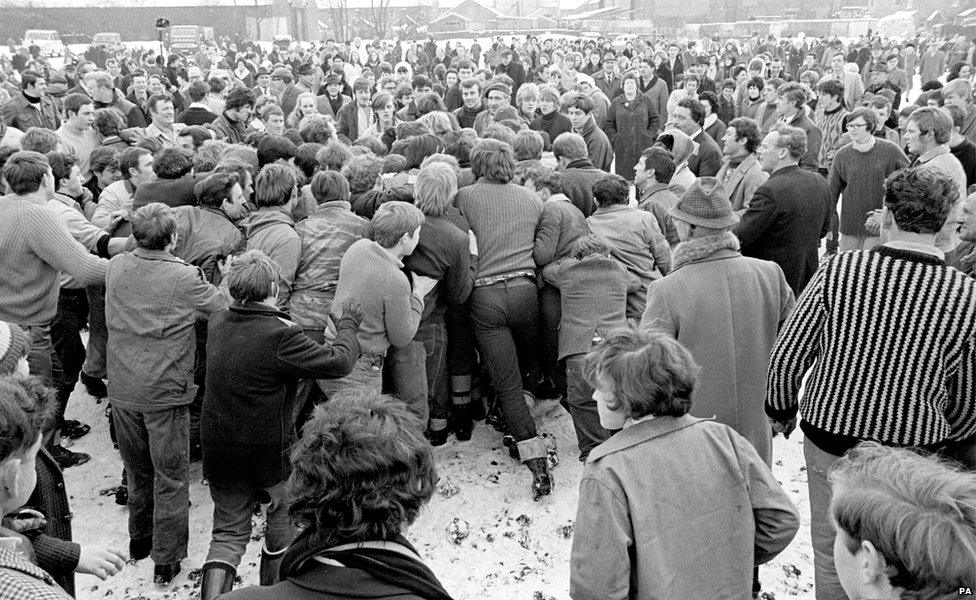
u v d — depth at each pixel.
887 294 2.41
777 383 2.69
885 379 2.44
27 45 35.03
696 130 7.35
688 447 2.15
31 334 3.97
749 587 2.16
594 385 2.30
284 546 3.27
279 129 7.50
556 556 3.66
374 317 3.72
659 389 2.13
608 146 8.06
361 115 9.63
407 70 15.22
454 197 4.38
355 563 1.56
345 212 4.18
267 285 3.05
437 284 4.21
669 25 59.19
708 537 2.11
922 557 1.29
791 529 2.18
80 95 6.97
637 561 2.06
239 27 47.94
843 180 6.23
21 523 2.12
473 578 3.50
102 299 4.76
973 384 2.41
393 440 1.66
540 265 4.38
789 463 4.49
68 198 4.84
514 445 4.54
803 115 7.78
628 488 2.06
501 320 4.20
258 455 3.07
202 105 8.38
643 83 12.94
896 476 1.42
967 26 44.41
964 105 7.87
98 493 4.27
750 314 3.13
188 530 3.76
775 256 4.44
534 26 61.53
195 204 4.62
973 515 1.30
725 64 22.66
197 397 4.47
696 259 3.16
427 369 4.38
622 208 4.44
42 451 2.38
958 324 2.34
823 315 2.55
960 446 2.60
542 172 4.93
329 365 3.06
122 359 3.43
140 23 46.47
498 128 5.67
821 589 2.74
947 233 3.92
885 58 23.34
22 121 8.91
